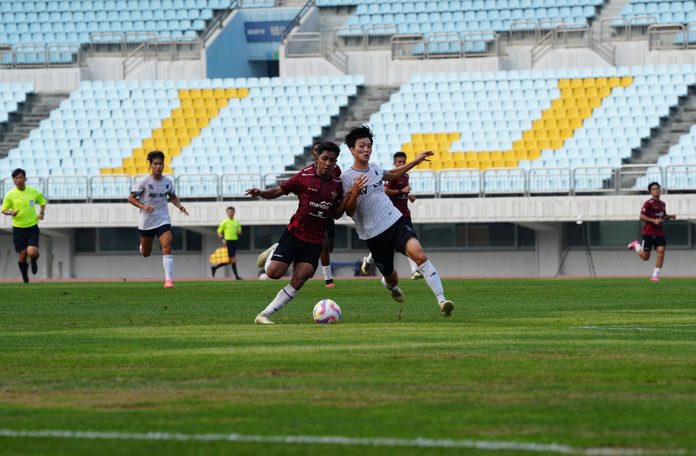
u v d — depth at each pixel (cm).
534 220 6028
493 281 4753
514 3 7950
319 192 2339
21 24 8400
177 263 6681
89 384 1445
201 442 1062
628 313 2673
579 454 990
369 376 1484
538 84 7094
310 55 7619
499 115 6975
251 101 7344
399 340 1947
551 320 2434
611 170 6094
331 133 7181
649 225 4688
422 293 3622
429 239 6488
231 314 2745
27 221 4834
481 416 1186
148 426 1145
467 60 7406
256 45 8288
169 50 7881
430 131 6962
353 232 6519
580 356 1684
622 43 7325
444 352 1744
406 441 1056
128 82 7550
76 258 6756
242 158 6981
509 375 1483
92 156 7144
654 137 6700
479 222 6234
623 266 6228
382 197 2419
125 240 6738
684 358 1658
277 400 1298
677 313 2673
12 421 1179
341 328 2212
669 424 1136
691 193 5994
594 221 6228
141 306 3108
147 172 7056
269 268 2375
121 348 1872
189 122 7281
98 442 1069
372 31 7775
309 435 1091
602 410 1218
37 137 7325
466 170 6228
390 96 7269
